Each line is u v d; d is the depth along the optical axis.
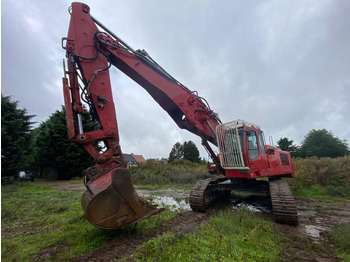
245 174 5.41
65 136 19.38
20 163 16.50
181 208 6.17
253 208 6.33
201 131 5.70
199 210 5.71
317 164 12.37
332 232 4.20
